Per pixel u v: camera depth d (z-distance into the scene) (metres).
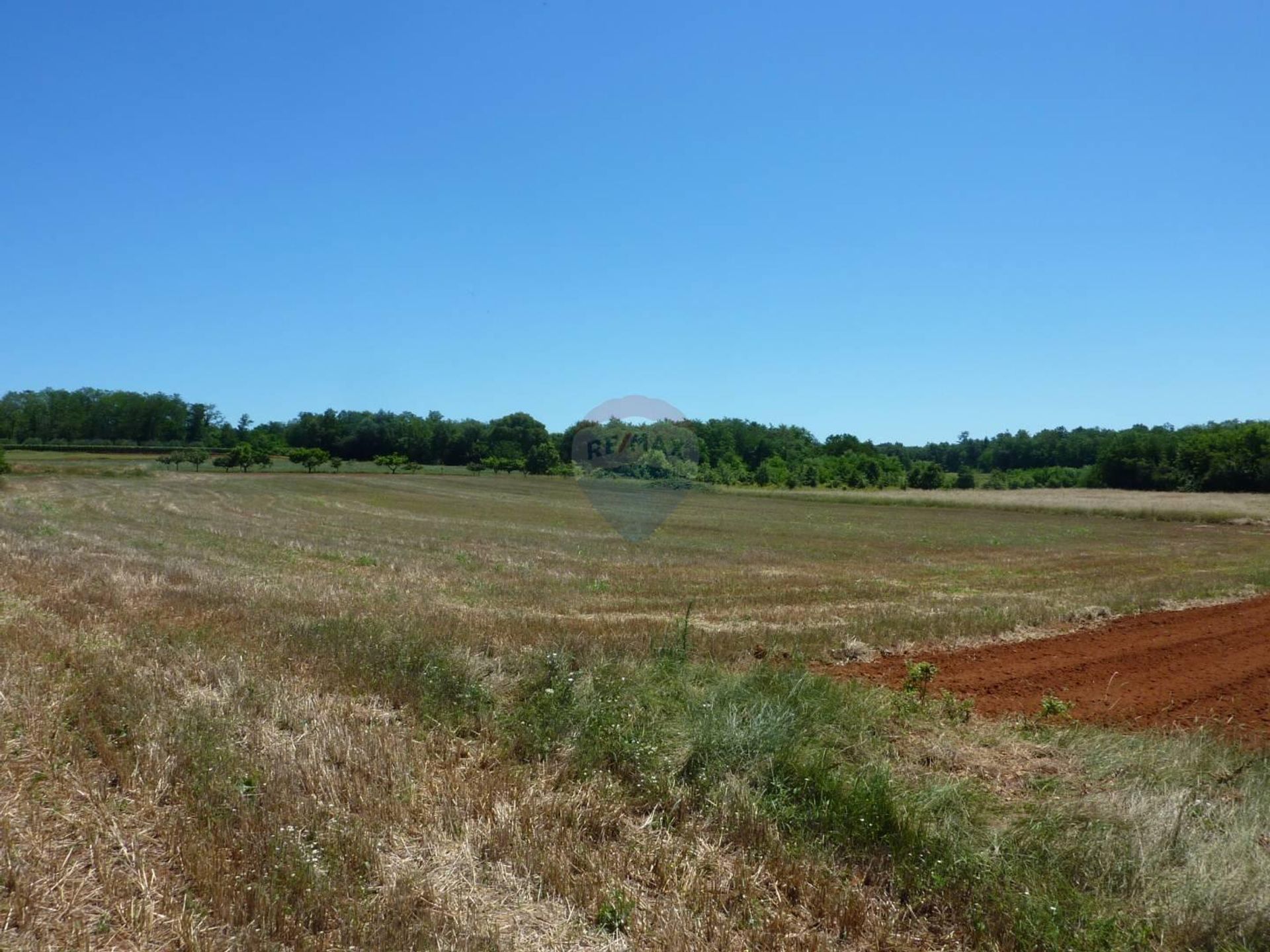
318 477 82.44
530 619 13.36
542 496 58.06
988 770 7.28
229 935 4.40
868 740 7.70
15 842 5.19
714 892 5.07
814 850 5.63
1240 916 4.82
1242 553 31.59
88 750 6.60
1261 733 8.72
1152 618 16.28
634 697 8.30
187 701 7.78
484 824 5.78
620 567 21.48
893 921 4.90
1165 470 89.38
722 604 16.12
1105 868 5.39
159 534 25.19
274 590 14.66
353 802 5.97
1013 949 4.72
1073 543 35.31
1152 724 8.98
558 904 4.93
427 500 53.06
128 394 120.38
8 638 9.67
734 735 7.17
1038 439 144.75
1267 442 83.19
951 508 62.34
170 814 5.57
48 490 49.03
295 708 7.80
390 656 9.48
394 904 4.70
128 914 4.52
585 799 6.29
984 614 15.17
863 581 20.28
